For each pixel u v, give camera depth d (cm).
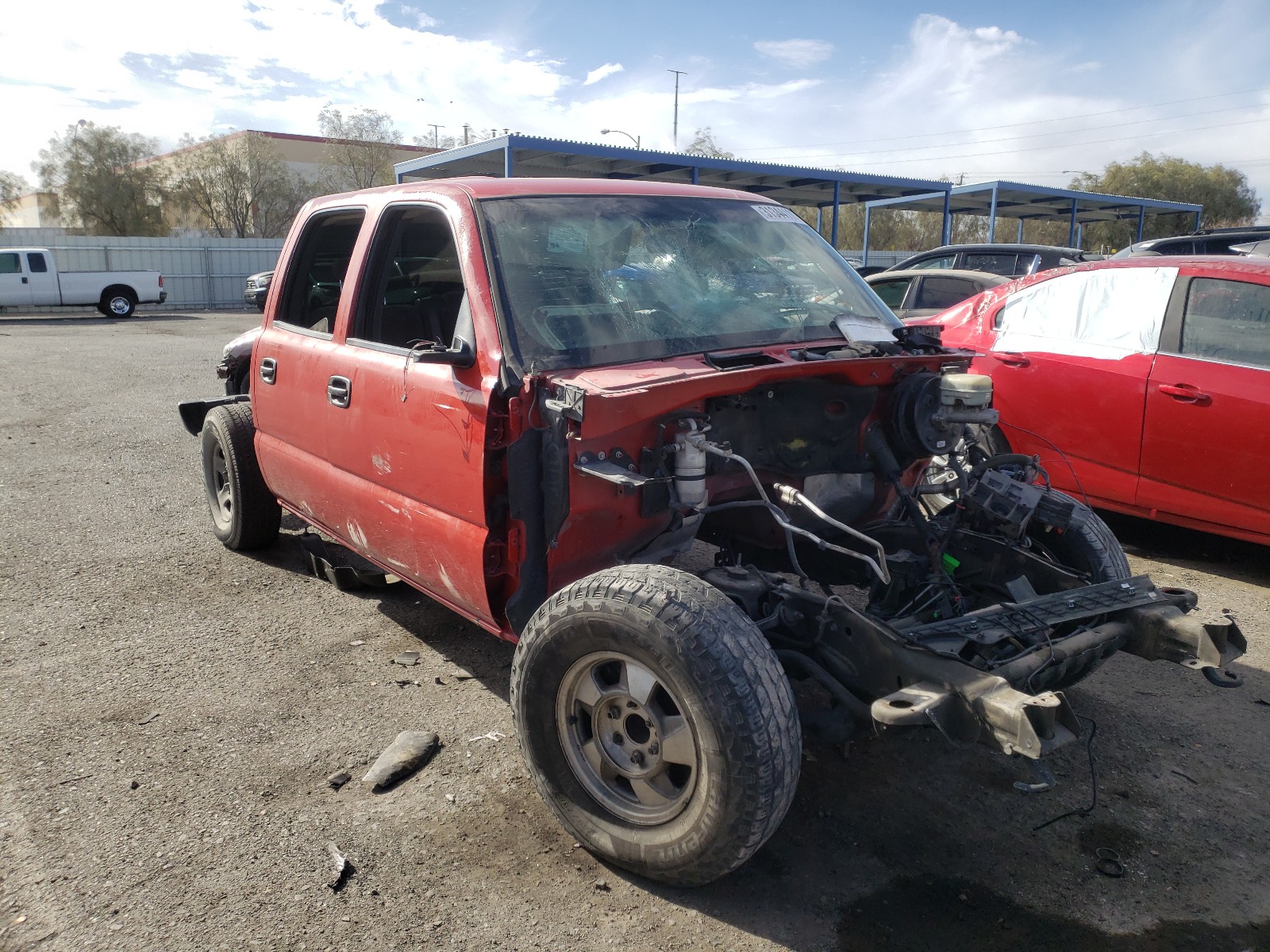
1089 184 5528
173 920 252
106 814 298
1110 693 394
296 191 4856
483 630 445
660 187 390
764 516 356
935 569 329
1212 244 1209
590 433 261
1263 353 492
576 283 323
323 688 386
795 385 325
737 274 360
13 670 399
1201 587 515
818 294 371
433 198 355
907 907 262
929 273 999
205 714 363
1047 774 244
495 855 282
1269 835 298
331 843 286
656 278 340
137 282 2698
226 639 433
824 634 279
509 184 356
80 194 4397
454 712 368
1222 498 507
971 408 318
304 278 453
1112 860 283
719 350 319
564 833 293
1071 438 564
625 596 251
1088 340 562
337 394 379
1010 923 257
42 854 278
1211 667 285
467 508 307
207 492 568
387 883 269
